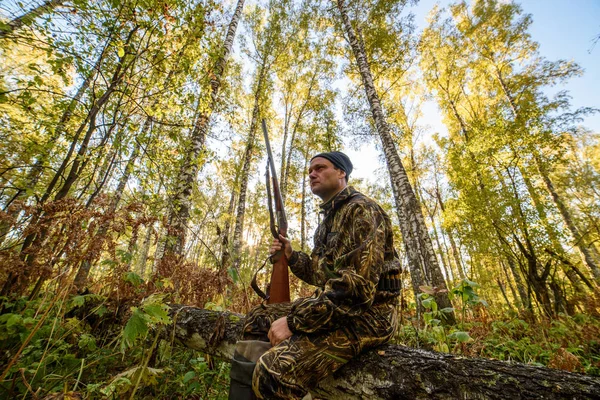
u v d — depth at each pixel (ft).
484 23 39.04
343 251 3.82
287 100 43.65
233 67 34.32
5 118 7.59
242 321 5.33
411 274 18.98
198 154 12.58
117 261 5.79
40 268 4.83
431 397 2.97
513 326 12.44
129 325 3.59
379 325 3.59
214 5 9.96
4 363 4.53
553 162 22.85
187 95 10.08
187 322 5.86
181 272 7.25
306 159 44.52
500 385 2.83
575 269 19.34
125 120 8.86
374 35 28.02
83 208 5.21
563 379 2.79
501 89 38.52
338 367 3.31
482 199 23.56
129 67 8.77
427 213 54.44
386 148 20.85
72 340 5.75
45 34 6.81
